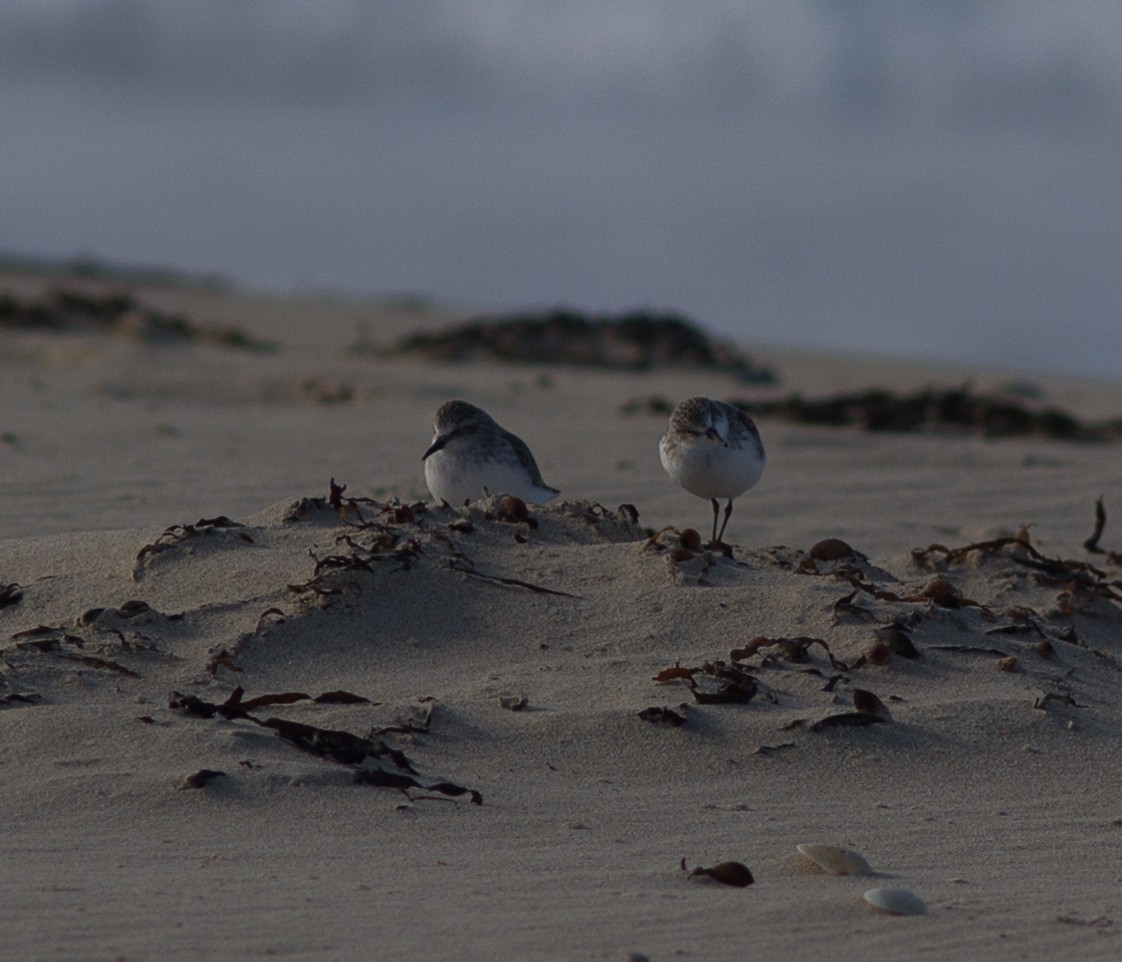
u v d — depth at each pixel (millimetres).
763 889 6852
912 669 9828
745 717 8938
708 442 14070
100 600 10312
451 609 10180
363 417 24734
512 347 35500
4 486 17141
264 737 8195
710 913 6488
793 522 17266
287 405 26594
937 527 17219
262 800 7570
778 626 10164
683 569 10805
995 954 6184
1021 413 25594
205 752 7969
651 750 8555
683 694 9133
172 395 27047
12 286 47750
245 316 44719
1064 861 7500
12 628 9961
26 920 6043
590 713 8797
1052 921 6570
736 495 14625
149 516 15852
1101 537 16906
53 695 8734
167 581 10477
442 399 27406
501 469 14102
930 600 10828
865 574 12109
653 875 6961
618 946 6082
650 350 35656
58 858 6816
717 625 10164
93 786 7609
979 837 7793
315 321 44031
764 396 29734
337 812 7527
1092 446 24562
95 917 6109
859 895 6777
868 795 8312
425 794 7805
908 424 25422
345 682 9242
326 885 6609
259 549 10891
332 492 11836
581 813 7785
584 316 36875
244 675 9219
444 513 11695
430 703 8797
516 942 6062
